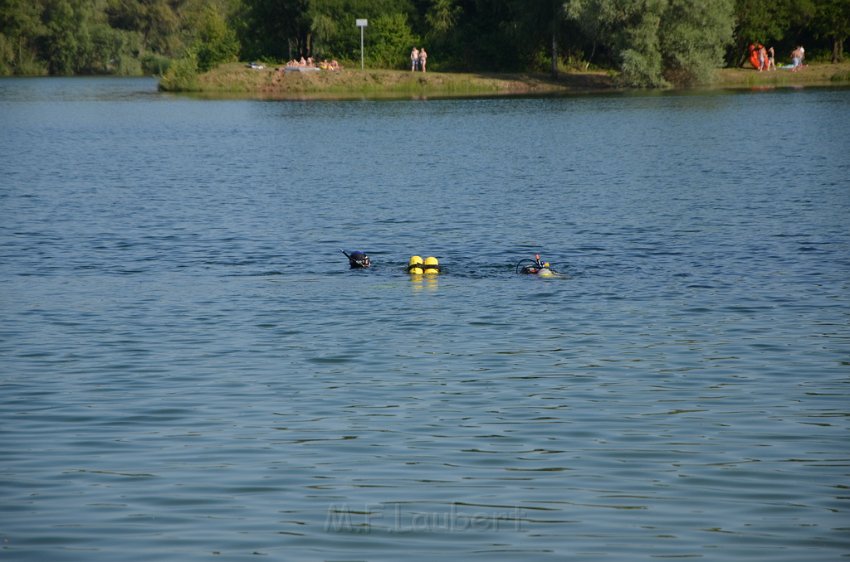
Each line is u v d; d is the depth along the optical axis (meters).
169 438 19.38
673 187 55.78
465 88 146.38
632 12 134.38
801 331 27.17
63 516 15.89
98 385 22.80
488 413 20.78
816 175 58.72
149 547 14.86
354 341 26.48
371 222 45.47
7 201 52.94
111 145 84.62
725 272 34.66
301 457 18.36
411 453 18.55
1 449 18.81
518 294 31.73
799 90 133.88
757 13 149.75
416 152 76.31
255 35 169.38
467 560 14.45
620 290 32.19
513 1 156.25
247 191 56.41
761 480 17.23
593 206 49.53
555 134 88.19
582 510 16.08
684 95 130.38
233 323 28.38
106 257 38.25
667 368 23.97
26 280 34.31
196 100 141.25
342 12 159.62
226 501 16.47
